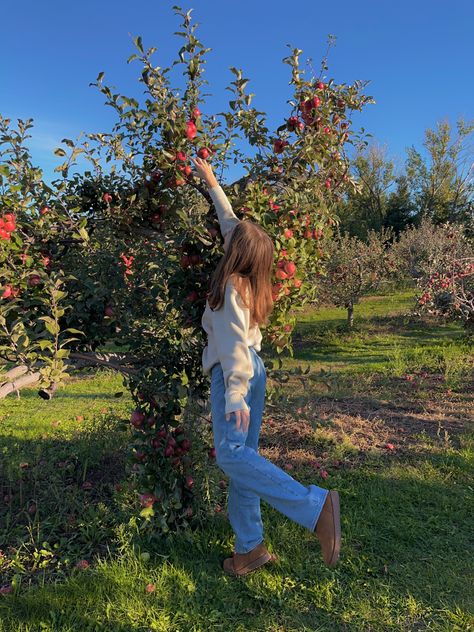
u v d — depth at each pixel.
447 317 8.46
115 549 2.74
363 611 2.19
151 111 2.44
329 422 2.77
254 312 2.10
